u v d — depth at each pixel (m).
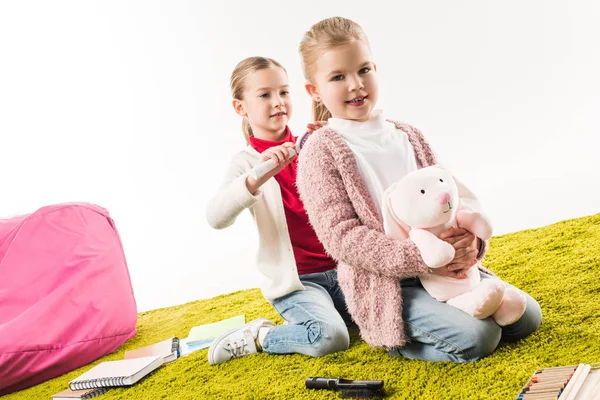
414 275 1.03
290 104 1.55
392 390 0.98
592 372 0.77
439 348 1.04
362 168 1.13
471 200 1.15
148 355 1.57
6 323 1.67
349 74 1.15
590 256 1.44
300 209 1.42
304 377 1.13
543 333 1.05
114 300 1.86
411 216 1.00
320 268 1.42
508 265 1.56
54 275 1.79
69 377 1.62
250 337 1.38
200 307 2.21
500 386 0.88
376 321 1.08
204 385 1.24
